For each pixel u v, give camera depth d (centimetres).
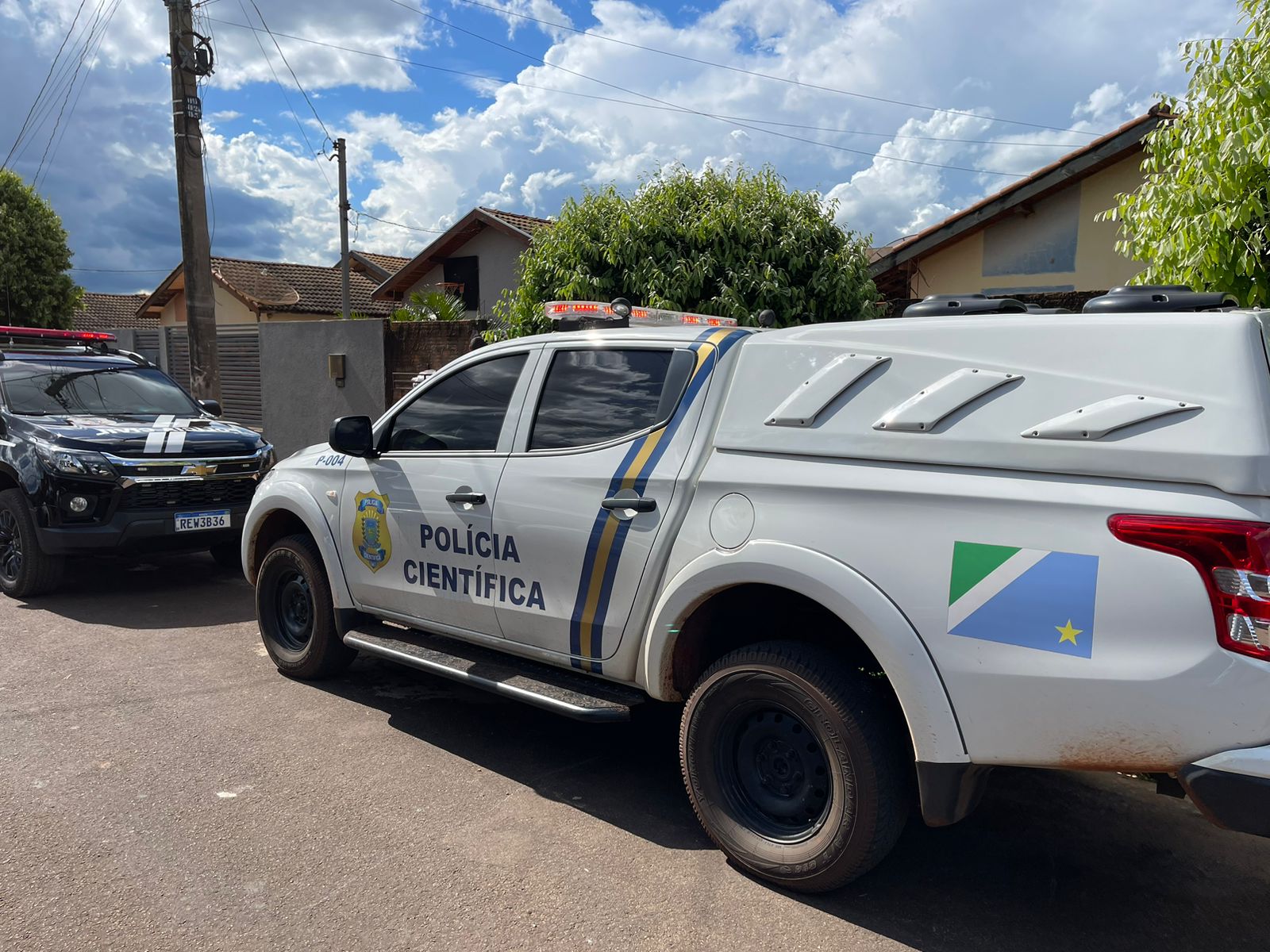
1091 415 245
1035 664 245
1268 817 215
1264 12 479
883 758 280
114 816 349
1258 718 217
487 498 390
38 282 2556
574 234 791
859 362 294
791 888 302
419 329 1024
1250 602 218
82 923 280
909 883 313
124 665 534
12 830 337
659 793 381
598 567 347
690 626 328
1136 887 314
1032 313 300
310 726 445
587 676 376
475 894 299
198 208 1029
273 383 1193
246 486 724
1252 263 473
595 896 300
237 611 665
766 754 314
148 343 1472
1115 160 1123
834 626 328
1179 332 242
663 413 346
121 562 840
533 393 391
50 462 659
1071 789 389
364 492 451
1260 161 457
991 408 264
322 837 336
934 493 265
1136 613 232
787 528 294
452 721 456
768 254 755
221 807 358
